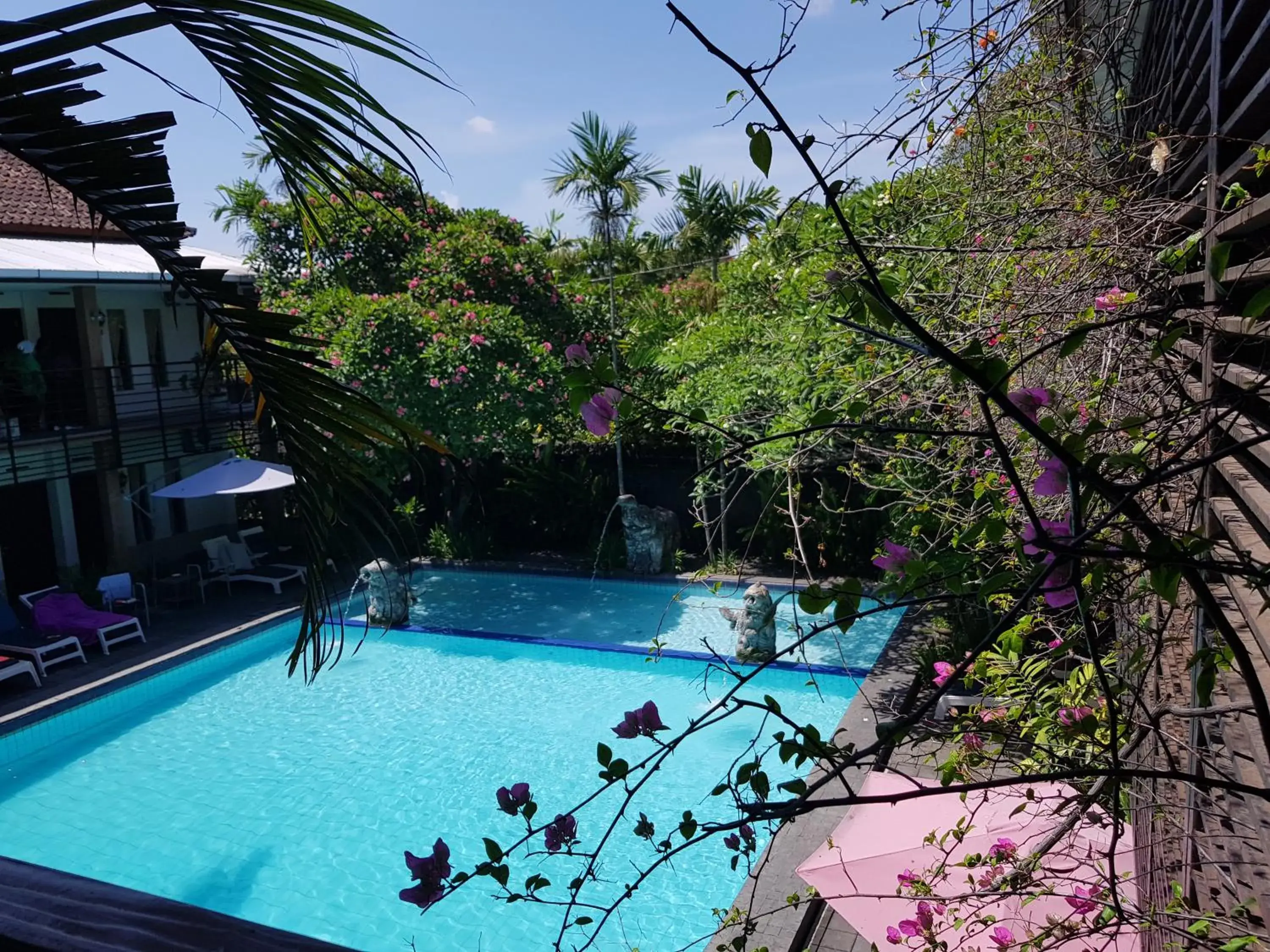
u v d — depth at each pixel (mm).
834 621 1564
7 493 15328
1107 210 3375
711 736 9906
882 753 1496
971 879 2766
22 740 10328
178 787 9531
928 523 4117
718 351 12508
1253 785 1757
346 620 14555
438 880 1775
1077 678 2764
